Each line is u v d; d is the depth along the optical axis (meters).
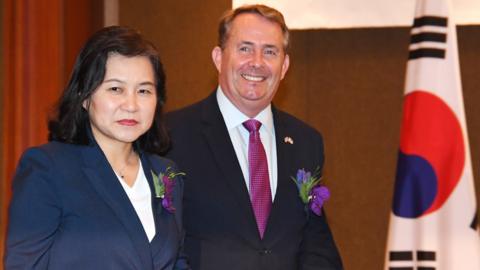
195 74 4.29
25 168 2.16
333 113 4.22
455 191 3.02
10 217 2.10
